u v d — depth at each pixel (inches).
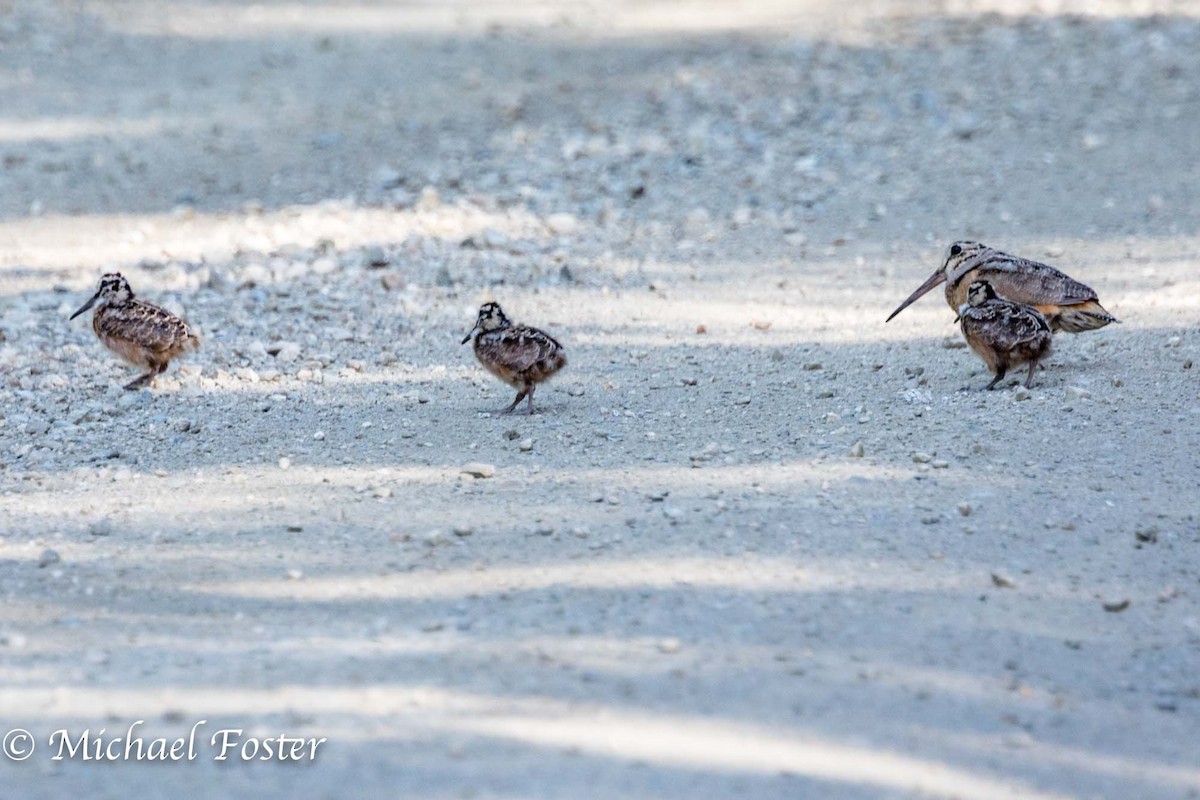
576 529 424.5
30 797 279.3
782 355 634.8
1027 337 538.6
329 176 1013.8
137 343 584.1
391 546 419.8
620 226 890.1
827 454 493.4
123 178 1018.1
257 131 1131.9
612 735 302.5
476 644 350.3
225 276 771.4
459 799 274.5
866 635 355.6
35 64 1283.2
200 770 288.0
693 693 323.0
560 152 1039.6
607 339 671.1
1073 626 365.1
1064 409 530.3
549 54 1322.6
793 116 1090.1
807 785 285.6
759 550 407.2
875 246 832.3
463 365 633.0
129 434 541.6
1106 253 780.6
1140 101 1061.1
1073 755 306.8
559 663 338.0
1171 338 610.9
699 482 468.1
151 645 354.9
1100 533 418.6
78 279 781.3
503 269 796.6
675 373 613.6
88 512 456.4
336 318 705.0
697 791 280.7
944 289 672.4
